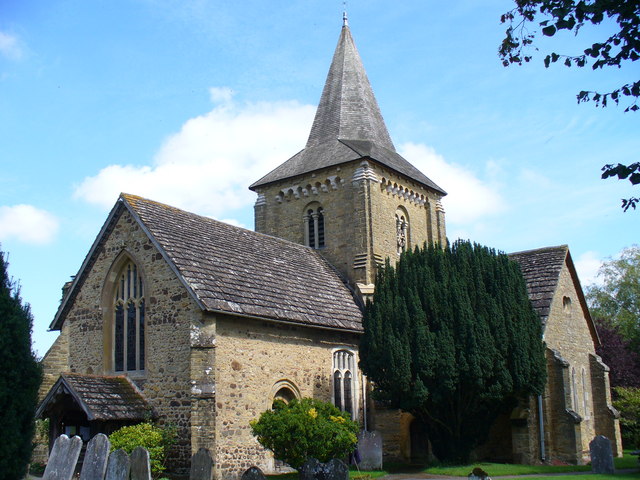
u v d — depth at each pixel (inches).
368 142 1600.6
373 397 1069.1
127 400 940.0
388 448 1221.1
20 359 645.9
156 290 988.6
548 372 1195.9
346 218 1470.2
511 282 1109.1
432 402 1055.0
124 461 628.7
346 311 1232.2
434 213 1697.8
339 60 1728.6
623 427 1499.8
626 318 2182.6
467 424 1085.1
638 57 398.0
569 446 1149.7
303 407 867.4
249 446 936.9
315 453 824.9
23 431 643.5
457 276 1087.0
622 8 387.2
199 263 1010.7
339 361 1166.3
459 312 1038.4
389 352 1026.7
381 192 1515.7
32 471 952.3
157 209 1099.9
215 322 919.0
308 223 1557.6
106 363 1036.5
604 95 404.5
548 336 1253.7
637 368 1846.7
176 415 925.2
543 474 961.5
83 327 1077.8
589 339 1471.5
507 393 1052.5
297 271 1270.9
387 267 1140.5
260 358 987.9
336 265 1462.8
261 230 1611.7
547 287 1325.0
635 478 885.8
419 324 1038.4
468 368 1009.5
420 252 1139.3
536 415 1149.1
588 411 1392.7
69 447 659.4
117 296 1064.2
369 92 1711.4
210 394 883.4
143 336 1008.2
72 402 943.0
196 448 874.1
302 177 1565.0
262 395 977.5
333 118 1648.6
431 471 997.2
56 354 1078.4
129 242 1040.2
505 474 960.9
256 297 1021.2
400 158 1683.1
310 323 1074.7
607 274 2356.1
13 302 655.8
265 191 1635.1
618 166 398.9
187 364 930.1
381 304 1085.8
